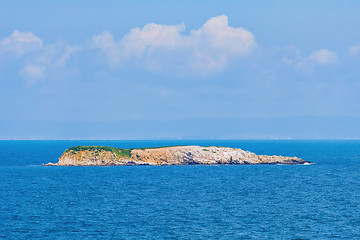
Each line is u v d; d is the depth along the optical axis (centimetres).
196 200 11919
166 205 11194
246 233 8506
